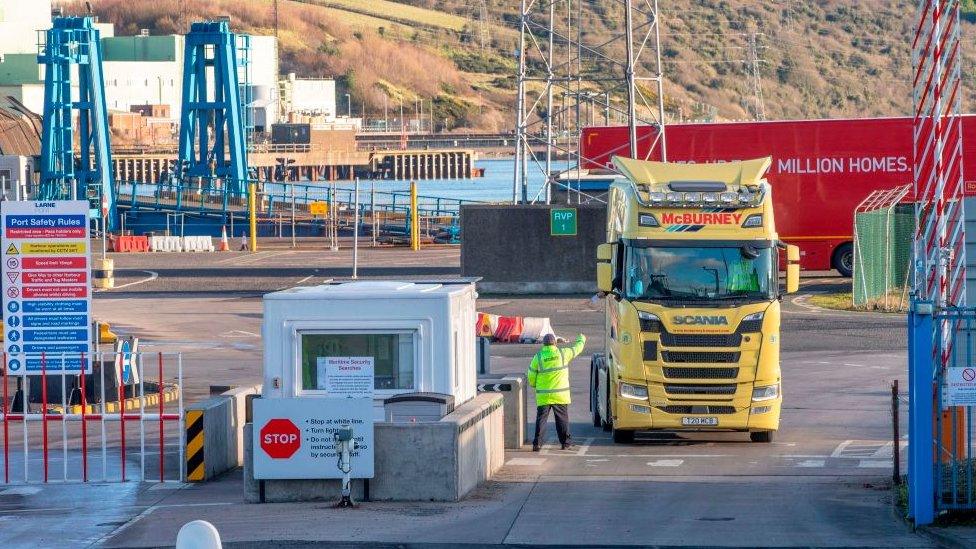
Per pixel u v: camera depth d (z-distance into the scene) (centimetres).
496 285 10531
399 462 3700
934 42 3691
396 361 4066
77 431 5359
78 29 18812
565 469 4344
